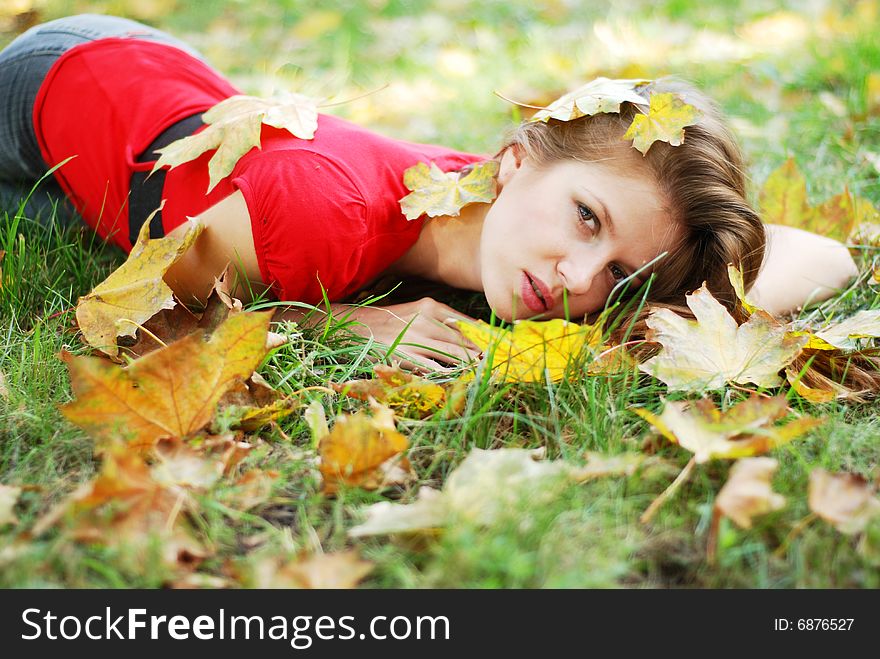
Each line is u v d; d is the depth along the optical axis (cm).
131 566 97
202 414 118
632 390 136
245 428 126
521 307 156
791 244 190
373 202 156
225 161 152
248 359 119
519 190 159
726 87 293
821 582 102
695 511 110
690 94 169
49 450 119
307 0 373
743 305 151
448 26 359
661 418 116
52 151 188
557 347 132
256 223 149
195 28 348
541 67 312
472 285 173
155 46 188
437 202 162
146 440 117
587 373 136
